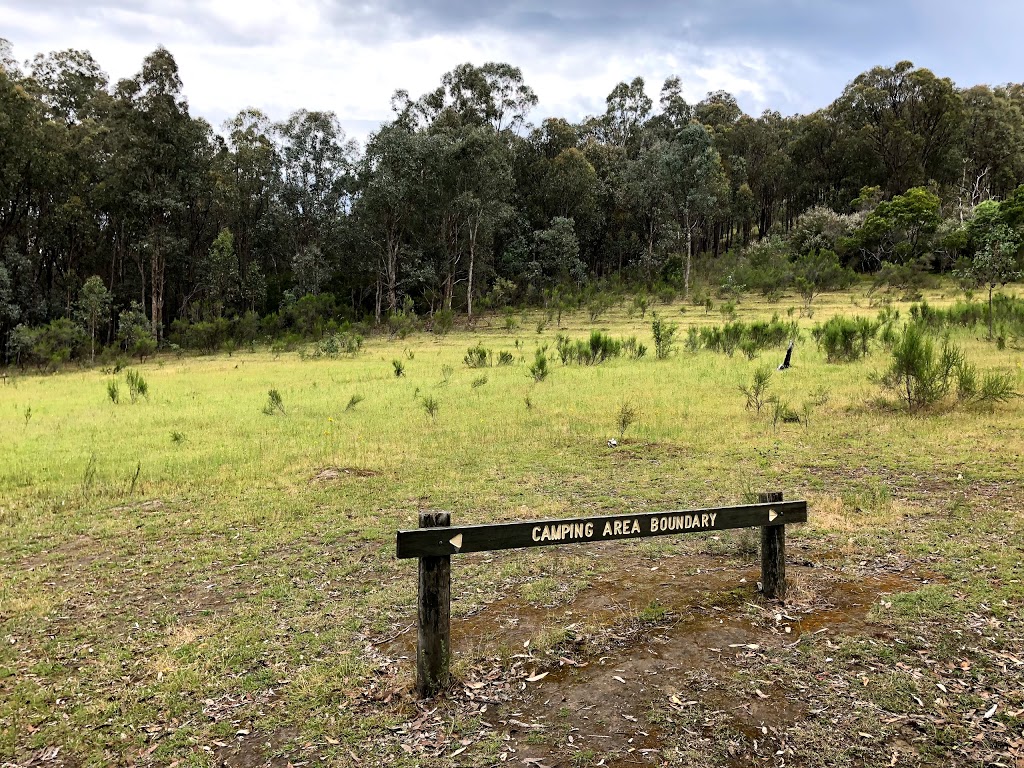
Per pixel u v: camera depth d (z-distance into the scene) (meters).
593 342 21.95
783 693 3.52
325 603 5.01
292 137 53.34
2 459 10.38
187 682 3.95
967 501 6.57
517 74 59.25
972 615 4.26
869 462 8.26
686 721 3.30
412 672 3.90
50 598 5.29
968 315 22.41
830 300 42.59
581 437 10.48
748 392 13.12
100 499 8.13
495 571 5.40
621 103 71.94
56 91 49.56
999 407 10.51
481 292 56.19
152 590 5.43
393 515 7.10
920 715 3.30
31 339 37.34
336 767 3.12
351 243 52.31
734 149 69.06
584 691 3.60
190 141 45.78
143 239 45.19
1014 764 2.94
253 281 51.78
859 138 61.75
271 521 7.07
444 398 15.11
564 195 57.62
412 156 46.97
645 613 4.45
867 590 4.70
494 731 3.30
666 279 56.59
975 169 64.56
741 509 4.12
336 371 23.95
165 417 14.16
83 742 3.45
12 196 42.72
